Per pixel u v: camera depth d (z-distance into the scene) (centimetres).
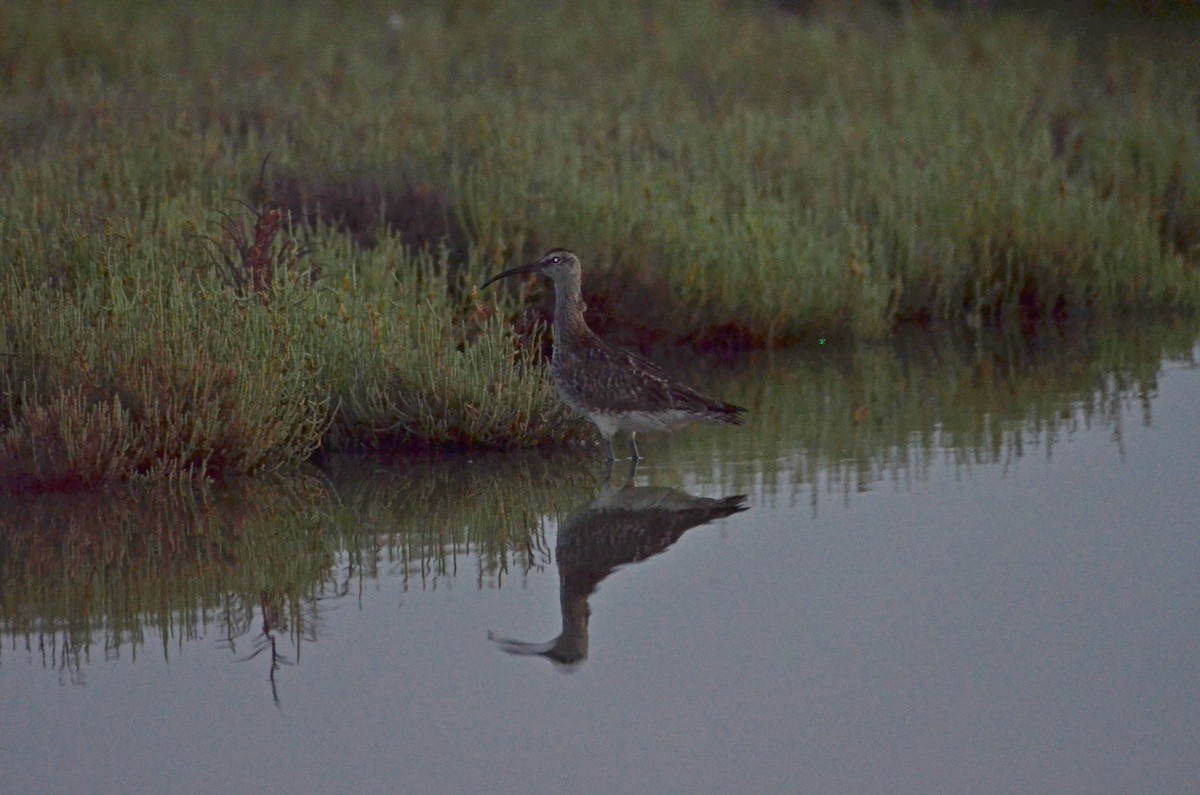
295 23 4853
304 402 2044
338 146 2975
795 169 3181
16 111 3400
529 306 2455
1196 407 2189
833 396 2348
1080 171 3397
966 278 2947
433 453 2056
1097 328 2820
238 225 2309
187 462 1920
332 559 1622
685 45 4738
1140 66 4469
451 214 2755
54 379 1920
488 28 4866
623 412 1944
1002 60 4550
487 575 1570
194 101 3544
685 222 2744
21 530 1697
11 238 2234
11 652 1358
